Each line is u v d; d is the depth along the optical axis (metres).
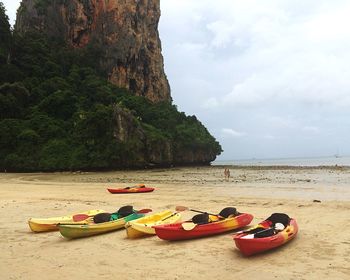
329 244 10.80
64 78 99.12
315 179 42.78
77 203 21.77
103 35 119.12
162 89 132.62
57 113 84.31
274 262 9.33
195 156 99.62
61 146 74.31
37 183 41.09
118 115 77.69
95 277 8.69
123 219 13.97
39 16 115.81
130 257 10.27
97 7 120.44
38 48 100.56
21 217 16.89
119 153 75.56
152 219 13.75
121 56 116.25
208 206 19.39
